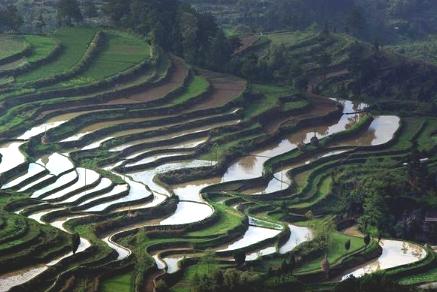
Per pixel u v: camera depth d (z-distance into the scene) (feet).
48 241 601.62
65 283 559.38
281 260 646.74
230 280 574.56
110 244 636.07
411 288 595.88
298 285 608.60
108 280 576.20
